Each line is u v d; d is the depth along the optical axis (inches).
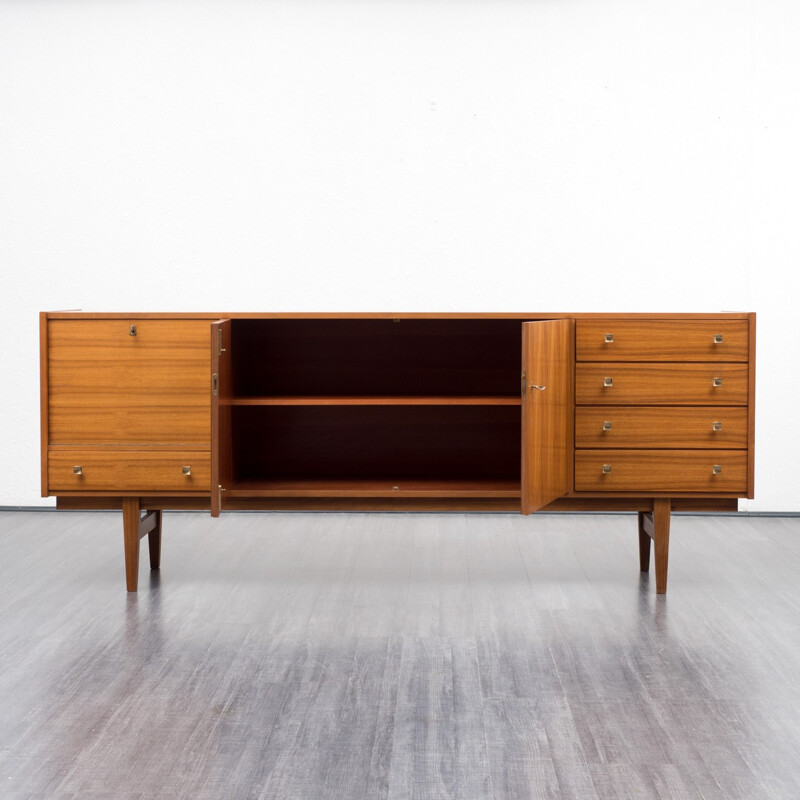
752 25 211.6
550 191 216.7
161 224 219.6
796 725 109.3
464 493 157.5
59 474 156.1
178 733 107.5
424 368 177.2
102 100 217.5
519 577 168.4
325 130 217.2
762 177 213.8
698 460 154.2
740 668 126.3
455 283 219.1
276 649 133.2
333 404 161.0
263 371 177.9
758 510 218.2
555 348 148.3
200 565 175.8
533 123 215.5
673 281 216.8
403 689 119.5
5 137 218.4
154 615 147.2
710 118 213.6
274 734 107.3
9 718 111.3
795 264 214.7
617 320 152.9
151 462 155.1
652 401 153.8
